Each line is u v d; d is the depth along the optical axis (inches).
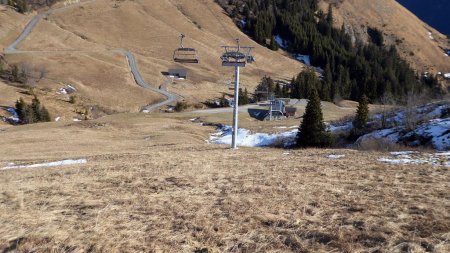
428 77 6776.6
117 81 4645.7
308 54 7332.7
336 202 406.6
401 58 7509.8
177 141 1691.7
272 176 572.7
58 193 502.6
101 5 6894.7
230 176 589.9
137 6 7066.9
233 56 1300.4
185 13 7391.7
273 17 7839.6
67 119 3472.0
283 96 4675.2
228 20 7647.6
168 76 5108.3
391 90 4869.6
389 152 853.8
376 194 434.9
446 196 417.7
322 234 311.3
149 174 635.5
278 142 1663.4
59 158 1136.2
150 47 6102.4
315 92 1446.9
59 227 348.8
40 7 6643.7
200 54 6156.5
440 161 665.6
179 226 345.1
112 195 477.1
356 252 277.6
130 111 4035.4
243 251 288.7
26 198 477.4
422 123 1300.4
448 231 307.4
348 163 681.0
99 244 305.4
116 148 1494.8
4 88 3799.2
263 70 6245.1
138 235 325.1
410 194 430.6
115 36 6195.9
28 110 3112.7
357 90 5147.6
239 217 363.6
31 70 4411.9
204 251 291.6
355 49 7367.1
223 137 1934.1
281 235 314.5
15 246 308.0
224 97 4682.6
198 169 680.4
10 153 1386.6
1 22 5733.3
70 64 4800.7
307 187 483.2
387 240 293.1
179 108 3971.5
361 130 1584.6
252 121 2380.7
